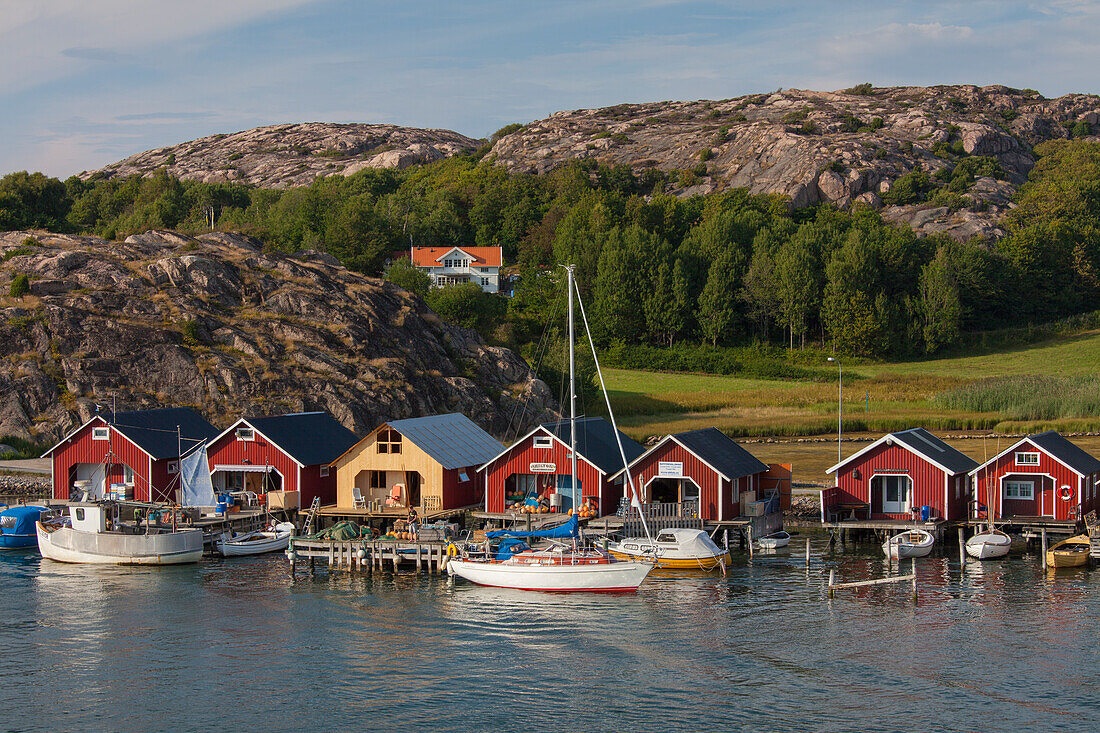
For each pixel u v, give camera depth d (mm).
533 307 190375
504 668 41438
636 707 37031
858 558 62062
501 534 59406
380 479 71938
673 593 53531
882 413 130250
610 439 72562
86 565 62594
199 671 41406
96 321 112500
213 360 112500
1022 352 186000
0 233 133750
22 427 100250
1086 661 41000
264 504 71938
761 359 181125
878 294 189250
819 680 39406
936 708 36406
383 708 37281
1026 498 65250
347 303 131625
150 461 75062
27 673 41312
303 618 49062
